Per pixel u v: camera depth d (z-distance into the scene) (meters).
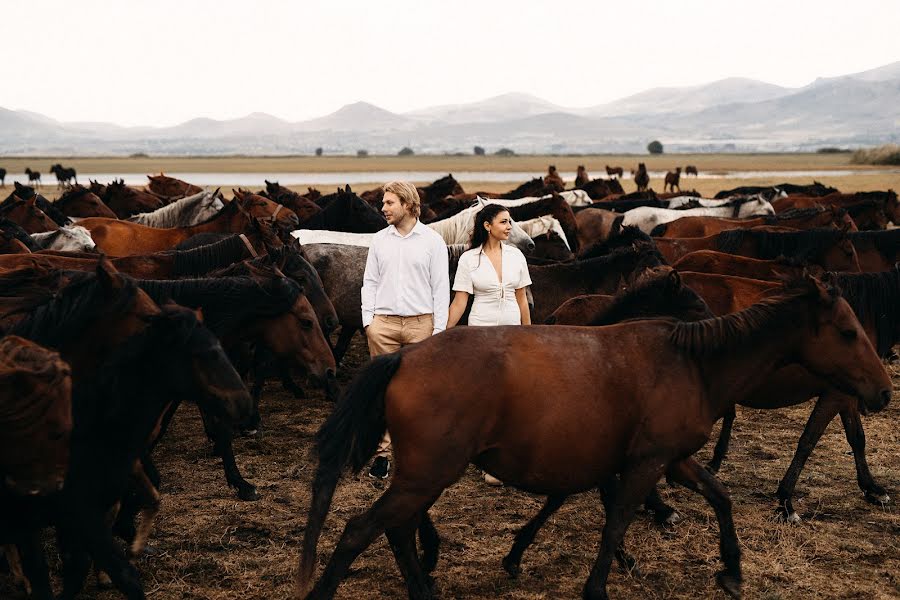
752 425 8.63
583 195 19.44
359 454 4.45
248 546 5.71
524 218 13.85
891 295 6.80
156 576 5.24
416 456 4.31
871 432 8.27
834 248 10.35
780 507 6.25
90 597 5.02
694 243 10.78
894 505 6.48
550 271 8.61
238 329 6.29
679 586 5.17
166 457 7.66
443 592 5.08
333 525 6.04
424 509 4.59
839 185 48.09
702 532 5.94
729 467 7.36
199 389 4.39
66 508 4.27
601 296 7.13
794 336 4.96
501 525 6.07
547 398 4.39
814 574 5.31
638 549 5.68
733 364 4.86
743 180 59.44
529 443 4.42
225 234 11.30
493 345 4.45
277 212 13.28
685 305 5.66
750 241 10.56
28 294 5.34
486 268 6.04
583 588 4.95
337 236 10.61
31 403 3.62
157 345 4.36
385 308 6.14
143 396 4.43
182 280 6.05
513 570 5.26
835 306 4.94
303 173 89.56
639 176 43.50
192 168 106.44
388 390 4.38
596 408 4.45
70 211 15.50
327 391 6.50
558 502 5.20
